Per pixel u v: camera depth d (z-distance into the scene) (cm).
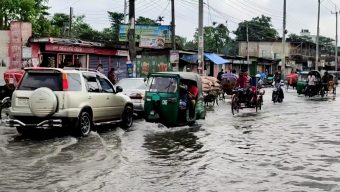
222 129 1504
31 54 2503
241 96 2116
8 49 2728
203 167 916
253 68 6050
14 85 1762
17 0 3762
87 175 823
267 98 3259
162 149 1110
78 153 1028
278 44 8162
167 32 4000
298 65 8562
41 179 789
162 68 3641
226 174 855
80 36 6172
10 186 742
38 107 1188
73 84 1259
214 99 2538
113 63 3200
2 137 1248
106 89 1427
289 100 3081
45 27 4212
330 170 895
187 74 1587
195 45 8088
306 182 797
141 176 827
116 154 1027
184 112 1541
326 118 1875
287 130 1487
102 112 1366
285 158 1014
